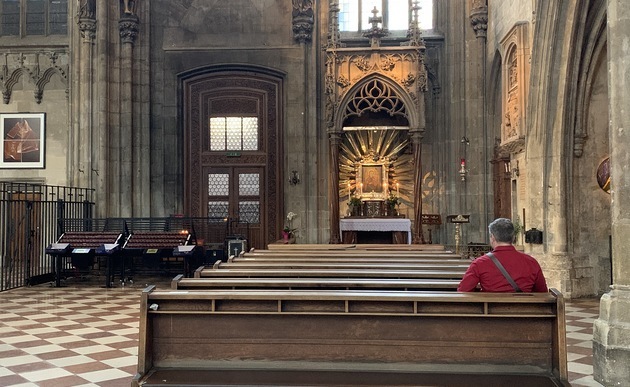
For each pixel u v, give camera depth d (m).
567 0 12.65
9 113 21.48
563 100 13.12
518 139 14.62
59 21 21.75
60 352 8.33
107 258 15.85
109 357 8.03
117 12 19.84
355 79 18.56
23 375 7.13
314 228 20.08
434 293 4.88
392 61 18.56
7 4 21.84
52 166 21.38
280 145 20.53
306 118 20.30
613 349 6.84
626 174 7.13
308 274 7.45
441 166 20.70
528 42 14.41
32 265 17.62
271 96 20.66
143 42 20.22
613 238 7.29
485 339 4.73
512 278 5.32
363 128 18.80
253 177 20.59
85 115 19.59
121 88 19.77
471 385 4.41
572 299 12.80
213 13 20.67
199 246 16.70
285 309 4.84
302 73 20.31
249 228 20.52
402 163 20.61
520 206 15.55
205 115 20.77
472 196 19.61
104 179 19.27
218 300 4.84
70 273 17.44
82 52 19.88
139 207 19.88
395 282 6.10
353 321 4.81
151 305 4.82
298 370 4.77
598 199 13.41
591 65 13.22
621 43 7.21
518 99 14.52
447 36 20.52
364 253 10.37
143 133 20.06
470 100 19.64
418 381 4.50
